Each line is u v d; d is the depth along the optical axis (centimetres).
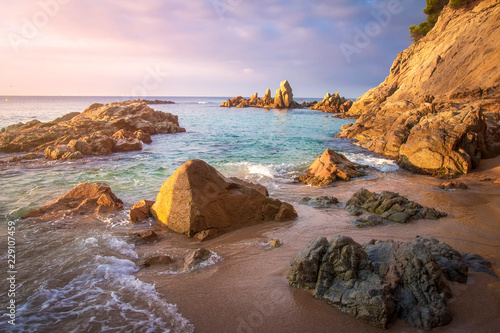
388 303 491
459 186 1366
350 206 1119
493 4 4284
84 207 1050
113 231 900
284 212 997
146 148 2564
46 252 750
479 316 496
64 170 1691
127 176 1576
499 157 1800
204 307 544
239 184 1034
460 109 2055
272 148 2586
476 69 3694
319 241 634
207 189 940
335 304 535
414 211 1004
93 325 495
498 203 1125
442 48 4534
